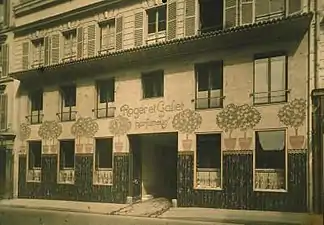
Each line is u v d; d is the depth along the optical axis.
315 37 20.48
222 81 23.30
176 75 25.03
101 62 28.02
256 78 22.14
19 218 23.62
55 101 31.22
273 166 21.38
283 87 21.36
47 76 31.53
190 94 24.36
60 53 31.11
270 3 22.00
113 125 27.70
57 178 30.58
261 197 21.45
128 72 27.23
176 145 26.34
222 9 23.73
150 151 27.05
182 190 24.23
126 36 27.36
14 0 34.38
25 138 33.06
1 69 34.81
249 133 22.08
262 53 22.02
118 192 27.03
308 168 20.30
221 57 23.33
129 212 24.08
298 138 20.62
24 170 32.81
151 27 26.47
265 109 21.69
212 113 23.47
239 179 22.22
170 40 24.77
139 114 26.53
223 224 19.19
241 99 22.50
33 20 32.75
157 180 26.81
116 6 27.95
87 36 29.39
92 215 23.72
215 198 22.97
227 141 22.80
